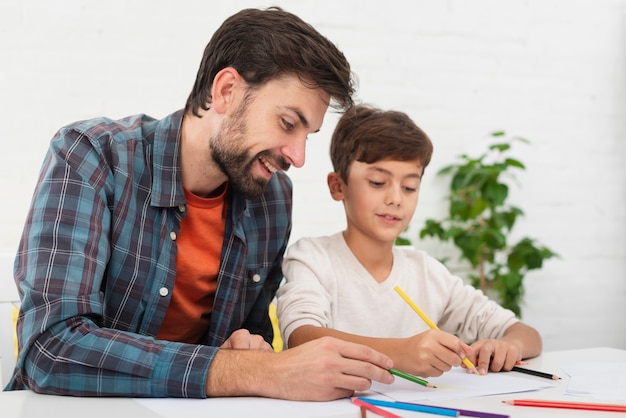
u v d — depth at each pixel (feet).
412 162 4.70
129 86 7.99
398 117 4.85
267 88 3.59
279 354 3.06
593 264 10.04
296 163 3.66
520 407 2.86
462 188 8.97
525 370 3.67
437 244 9.34
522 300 9.55
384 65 8.98
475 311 4.86
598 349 4.44
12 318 4.47
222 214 4.22
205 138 3.89
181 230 4.12
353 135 4.74
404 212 4.74
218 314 4.24
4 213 7.59
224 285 4.23
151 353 3.07
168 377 3.01
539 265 9.14
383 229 4.71
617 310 10.17
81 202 3.57
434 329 3.58
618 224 10.15
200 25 8.21
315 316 4.34
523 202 9.71
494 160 9.48
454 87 9.30
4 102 7.59
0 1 7.56
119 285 3.86
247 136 3.65
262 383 2.99
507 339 4.13
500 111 9.52
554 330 9.89
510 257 9.21
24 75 7.65
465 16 9.32
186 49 8.17
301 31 3.59
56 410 2.82
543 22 9.69
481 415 2.67
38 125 7.70
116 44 7.94
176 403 2.92
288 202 4.65
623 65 10.10
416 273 4.99
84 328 3.18
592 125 9.98
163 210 3.98
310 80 3.55
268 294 4.76
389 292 4.83
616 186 10.12
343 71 3.64
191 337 4.37
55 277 3.31
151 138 4.04
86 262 3.42
